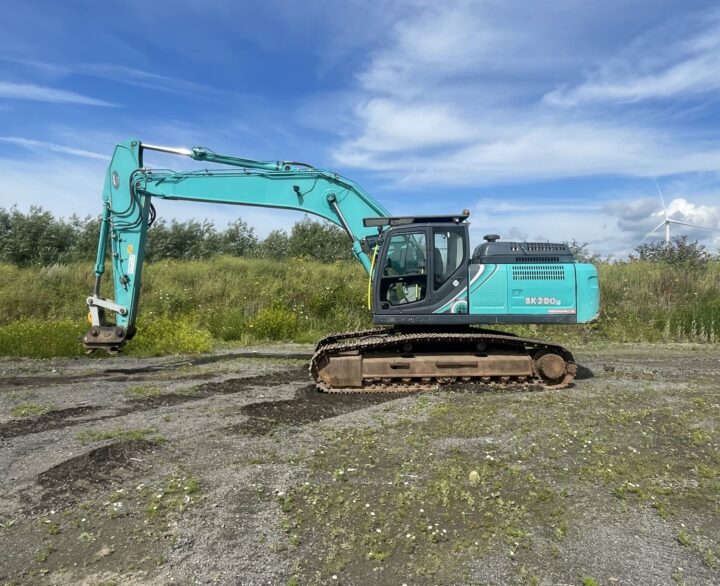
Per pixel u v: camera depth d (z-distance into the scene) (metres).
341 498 4.16
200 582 3.17
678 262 18.00
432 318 8.27
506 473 4.61
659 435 5.54
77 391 7.81
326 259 25.80
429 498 4.16
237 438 5.56
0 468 4.78
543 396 7.24
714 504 4.09
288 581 3.18
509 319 8.20
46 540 3.63
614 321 14.72
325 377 8.01
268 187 9.57
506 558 3.40
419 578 3.20
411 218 8.52
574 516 3.91
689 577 3.20
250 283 17.53
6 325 14.39
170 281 17.53
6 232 22.38
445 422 6.02
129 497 4.21
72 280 17.31
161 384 8.31
